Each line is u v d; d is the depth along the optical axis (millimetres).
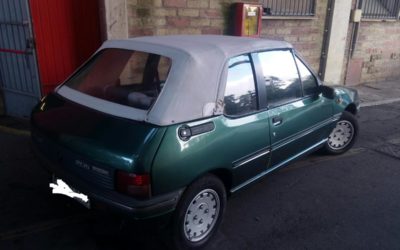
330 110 4465
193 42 3184
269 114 3428
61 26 5477
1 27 5320
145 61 3027
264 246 3127
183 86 2707
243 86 3186
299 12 8195
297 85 3900
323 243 3221
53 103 3135
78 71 3443
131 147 2428
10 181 3859
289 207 3777
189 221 2850
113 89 3029
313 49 8750
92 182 2588
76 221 3283
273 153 3592
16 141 4832
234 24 6812
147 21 5930
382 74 10820
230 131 2977
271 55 3594
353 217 3662
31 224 3205
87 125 2691
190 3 6285
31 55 5074
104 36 5621
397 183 4461
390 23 10273
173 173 2531
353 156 5211
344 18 8859
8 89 5633
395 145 5730
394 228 3518
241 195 3967
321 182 4375
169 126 2545
